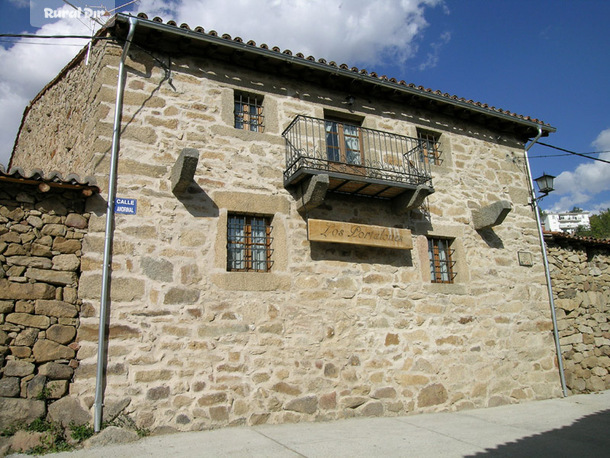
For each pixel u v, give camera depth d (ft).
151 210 20.22
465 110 29.89
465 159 30.04
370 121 27.37
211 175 21.89
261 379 20.44
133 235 19.58
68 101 26.25
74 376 17.43
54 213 18.35
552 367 28.71
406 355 24.14
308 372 21.54
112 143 20.10
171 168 21.12
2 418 15.89
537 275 30.09
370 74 26.55
